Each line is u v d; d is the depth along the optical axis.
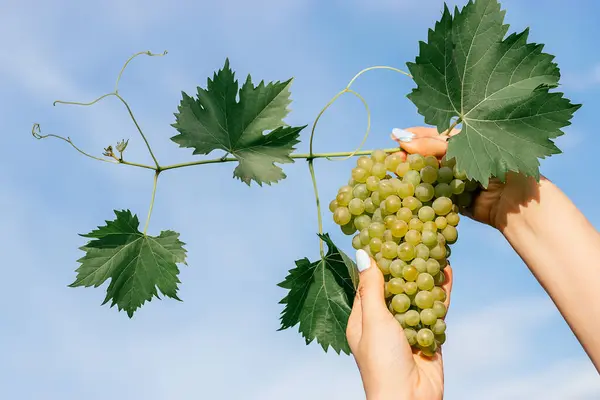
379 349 0.79
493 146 0.80
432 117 0.81
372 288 0.81
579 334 0.80
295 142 0.87
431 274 0.81
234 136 0.88
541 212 0.83
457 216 0.83
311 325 0.89
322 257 0.88
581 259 0.81
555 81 0.80
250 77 0.86
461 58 0.81
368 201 0.85
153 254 0.93
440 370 0.82
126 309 0.93
